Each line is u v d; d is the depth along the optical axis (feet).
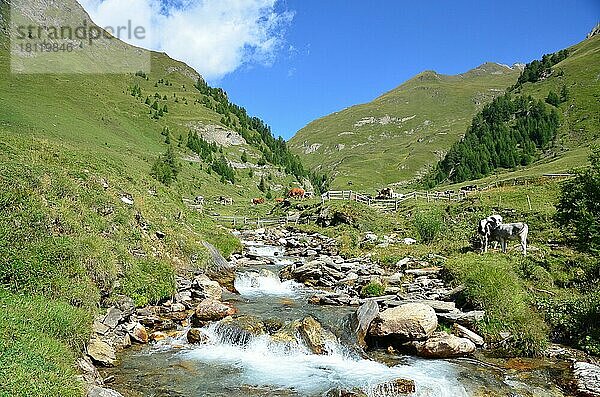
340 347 54.08
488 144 509.76
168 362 49.08
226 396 41.34
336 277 88.53
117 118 485.97
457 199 196.24
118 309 57.00
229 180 483.92
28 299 46.83
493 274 65.31
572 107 537.65
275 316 64.13
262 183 515.91
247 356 51.98
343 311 67.41
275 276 91.56
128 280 62.75
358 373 47.14
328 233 155.43
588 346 52.85
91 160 97.14
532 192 168.76
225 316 62.08
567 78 632.38
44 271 51.70
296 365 49.49
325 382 44.75
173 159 367.45
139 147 408.46
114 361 48.24
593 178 82.58
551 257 85.71
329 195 250.57
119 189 88.33
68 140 264.52
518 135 511.81
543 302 63.10
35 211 59.77
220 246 109.70
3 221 55.62
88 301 52.65
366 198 234.99
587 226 81.87
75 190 73.87
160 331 58.08
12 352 35.70
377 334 55.36
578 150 382.22
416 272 84.84
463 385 44.04
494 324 57.31
